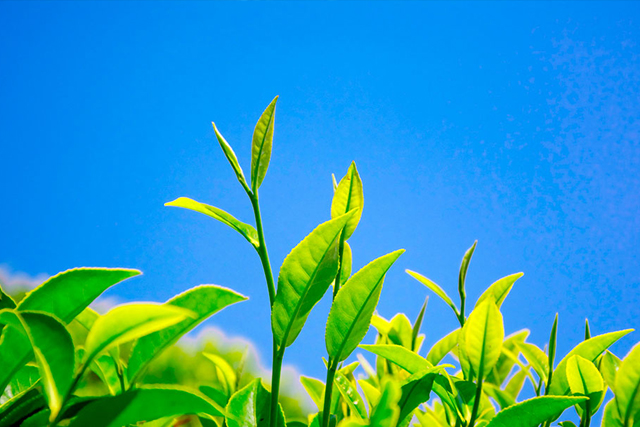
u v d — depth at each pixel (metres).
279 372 0.54
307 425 0.62
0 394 0.53
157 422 0.59
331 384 0.55
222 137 0.57
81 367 0.51
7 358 0.53
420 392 0.57
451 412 0.61
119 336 0.51
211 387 0.62
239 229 0.56
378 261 0.54
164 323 0.50
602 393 0.58
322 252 0.54
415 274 0.64
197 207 0.56
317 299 0.54
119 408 0.52
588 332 0.63
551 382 0.61
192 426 0.60
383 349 0.59
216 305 0.55
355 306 0.55
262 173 0.57
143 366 0.55
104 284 0.54
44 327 0.50
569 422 0.61
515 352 0.69
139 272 0.55
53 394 0.51
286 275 0.54
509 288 0.63
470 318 0.58
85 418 0.52
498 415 0.55
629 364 0.57
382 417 0.52
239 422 0.55
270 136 0.57
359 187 0.59
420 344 0.69
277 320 0.54
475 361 0.58
